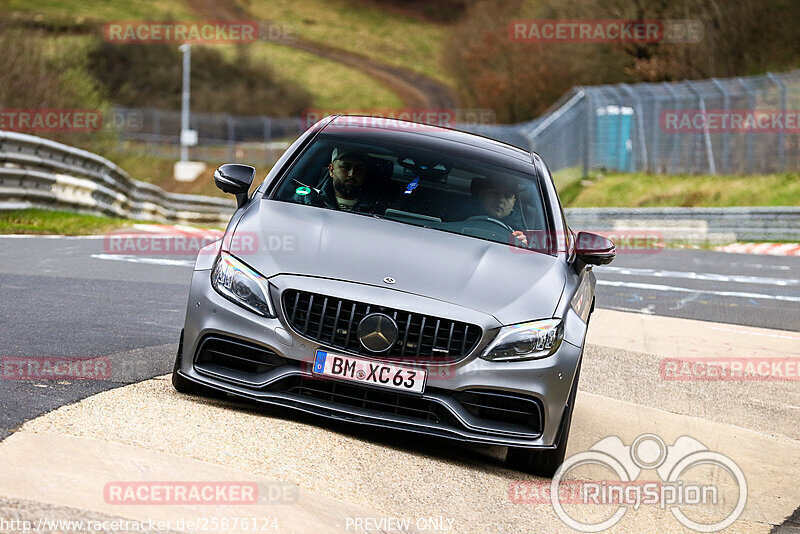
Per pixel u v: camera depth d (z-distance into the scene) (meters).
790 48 137.00
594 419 20.09
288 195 17.67
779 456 19.17
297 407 14.93
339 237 16.22
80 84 91.31
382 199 17.86
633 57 156.25
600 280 44.34
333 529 11.39
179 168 169.00
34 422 13.19
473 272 15.99
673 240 83.25
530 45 191.12
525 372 15.01
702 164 111.12
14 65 79.81
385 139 19.66
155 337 21.38
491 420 15.09
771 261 61.50
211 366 15.45
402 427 14.80
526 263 16.88
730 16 140.62
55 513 10.03
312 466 13.47
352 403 15.00
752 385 25.33
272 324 14.95
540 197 19.17
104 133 92.00
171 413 14.62
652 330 31.62
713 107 108.44
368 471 13.89
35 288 25.97
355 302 14.86
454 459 15.69
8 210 46.56
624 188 112.31
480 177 19.05
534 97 190.88
